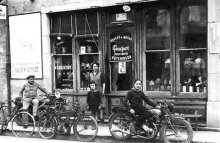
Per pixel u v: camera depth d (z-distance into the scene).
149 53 10.02
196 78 9.37
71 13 11.12
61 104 9.41
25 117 9.55
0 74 12.25
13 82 12.13
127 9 9.97
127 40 10.31
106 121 10.19
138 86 7.92
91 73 10.51
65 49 11.38
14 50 12.08
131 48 10.26
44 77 11.47
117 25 10.26
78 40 11.13
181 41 9.52
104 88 10.44
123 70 10.43
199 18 9.27
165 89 9.80
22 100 9.95
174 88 9.55
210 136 8.04
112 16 10.55
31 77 9.91
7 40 12.23
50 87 11.44
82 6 10.66
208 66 8.87
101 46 10.66
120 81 10.49
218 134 8.29
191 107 8.81
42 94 10.85
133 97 7.91
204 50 9.23
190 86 9.42
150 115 7.84
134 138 8.32
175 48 9.54
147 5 9.89
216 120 8.75
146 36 10.02
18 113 9.57
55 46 11.55
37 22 11.54
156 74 9.92
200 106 8.88
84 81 11.11
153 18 9.92
